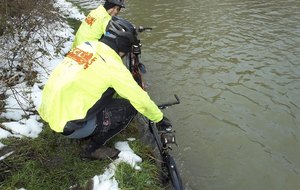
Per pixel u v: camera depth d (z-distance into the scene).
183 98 6.36
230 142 5.20
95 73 3.33
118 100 3.82
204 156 4.94
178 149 5.07
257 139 5.25
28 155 4.03
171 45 8.73
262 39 8.80
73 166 3.93
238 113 5.87
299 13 10.64
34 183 3.68
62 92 3.29
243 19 10.35
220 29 9.63
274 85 6.65
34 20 6.99
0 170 3.77
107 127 3.70
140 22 10.62
